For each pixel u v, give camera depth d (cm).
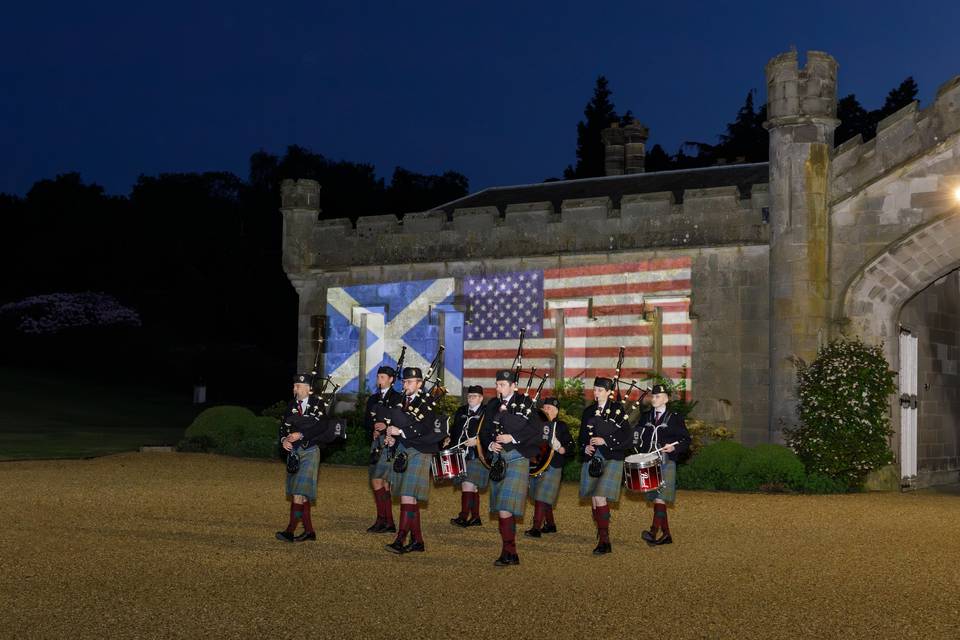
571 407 2242
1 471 1973
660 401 1289
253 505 1559
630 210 2369
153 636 789
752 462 1938
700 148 6259
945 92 2002
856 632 826
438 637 795
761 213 2203
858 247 2077
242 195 7206
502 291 2547
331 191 6769
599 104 6588
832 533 1369
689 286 2277
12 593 929
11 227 6975
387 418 1218
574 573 1063
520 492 1124
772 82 2123
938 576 1059
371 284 2773
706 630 825
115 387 5141
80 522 1356
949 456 2384
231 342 6278
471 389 1348
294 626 821
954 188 1995
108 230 6875
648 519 1497
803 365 2072
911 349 2188
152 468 2077
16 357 5831
